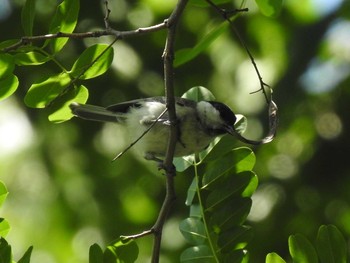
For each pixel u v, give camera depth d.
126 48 13.69
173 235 13.34
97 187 13.87
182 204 13.30
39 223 13.75
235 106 14.19
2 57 6.55
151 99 8.62
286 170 13.96
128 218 13.80
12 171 13.91
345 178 14.06
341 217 13.65
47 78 6.84
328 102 14.83
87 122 13.86
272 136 6.52
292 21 14.97
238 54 14.50
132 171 13.95
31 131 14.01
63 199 13.82
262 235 13.10
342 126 14.48
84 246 13.64
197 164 7.20
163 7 13.95
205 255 6.81
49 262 13.57
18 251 13.50
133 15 13.79
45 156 13.96
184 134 7.87
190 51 7.79
